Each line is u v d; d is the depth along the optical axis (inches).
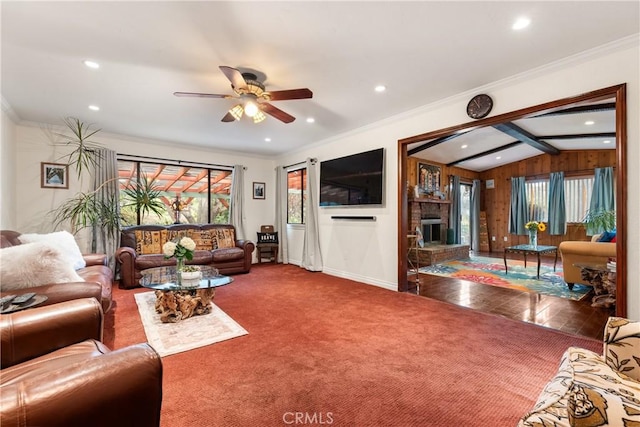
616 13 71.6
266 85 111.3
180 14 71.2
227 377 70.8
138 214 195.2
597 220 244.4
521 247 194.4
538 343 89.4
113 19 72.9
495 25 76.7
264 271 202.8
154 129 167.9
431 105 131.8
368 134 167.3
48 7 68.1
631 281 83.6
